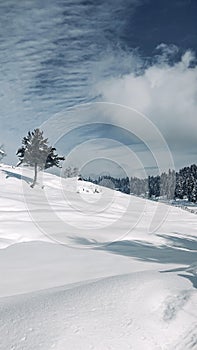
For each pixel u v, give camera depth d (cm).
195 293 405
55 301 378
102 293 395
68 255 927
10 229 1302
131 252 1061
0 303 409
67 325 318
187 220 2500
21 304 381
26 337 299
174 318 348
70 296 391
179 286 430
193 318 352
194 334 326
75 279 645
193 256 1049
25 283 611
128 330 320
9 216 1656
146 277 466
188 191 5722
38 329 311
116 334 312
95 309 354
